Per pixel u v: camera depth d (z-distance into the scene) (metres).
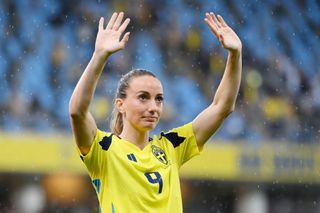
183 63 53.12
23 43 51.31
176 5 57.22
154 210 12.32
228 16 58.94
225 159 42.53
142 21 55.19
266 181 43.56
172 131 13.44
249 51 55.81
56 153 39.28
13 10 53.31
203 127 13.43
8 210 42.88
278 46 57.66
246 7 59.81
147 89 12.56
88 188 45.31
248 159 43.19
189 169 41.69
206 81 52.12
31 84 47.62
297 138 46.50
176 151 13.30
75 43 52.06
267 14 60.44
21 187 42.97
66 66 50.00
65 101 47.16
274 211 47.56
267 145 44.22
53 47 51.31
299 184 46.09
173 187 12.64
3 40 51.28
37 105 46.12
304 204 47.81
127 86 12.70
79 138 12.41
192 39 54.91
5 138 38.81
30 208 43.06
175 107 48.84
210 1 58.59
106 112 45.12
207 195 46.94
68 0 54.69
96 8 55.16
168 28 55.34
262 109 49.88
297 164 44.66
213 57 53.88
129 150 12.62
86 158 12.53
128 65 51.06
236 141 43.03
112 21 12.45
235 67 13.25
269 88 52.56
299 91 53.81
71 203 45.00
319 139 46.66
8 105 45.38
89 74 12.09
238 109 49.16
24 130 40.69
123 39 12.21
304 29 60.94
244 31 58.09
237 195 46.38
